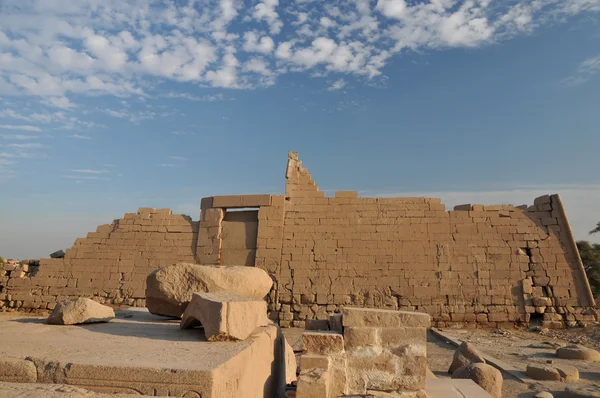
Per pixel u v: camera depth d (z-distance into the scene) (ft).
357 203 63.00
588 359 37.68
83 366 12.48
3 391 11.05
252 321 19.12
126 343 16.31
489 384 25.02
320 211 63.52
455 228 59.88
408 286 58.39
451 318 56.34
